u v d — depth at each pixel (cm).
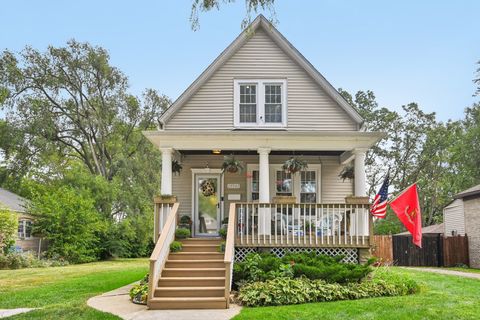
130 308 1035
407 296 1103
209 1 781
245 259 1304
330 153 1678
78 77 3644
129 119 3925
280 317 883
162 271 1192
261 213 1361
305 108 1617
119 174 3681
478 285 1362
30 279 1656
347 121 1612
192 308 1033
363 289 1114
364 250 1343
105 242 3291
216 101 1619
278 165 1698
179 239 1373
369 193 4453
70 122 3775
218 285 1152
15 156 3691
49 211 2869
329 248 1358
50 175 3922
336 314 896
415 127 4362
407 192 1298
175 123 1605
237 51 1647
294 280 1110
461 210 2642
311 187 1702
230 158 1501
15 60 3519
